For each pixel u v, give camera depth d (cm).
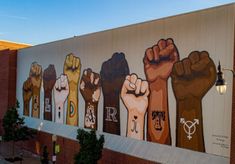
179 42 2181
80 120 3061
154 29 2358
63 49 3322
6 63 4209
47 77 3569
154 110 2338
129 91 2541
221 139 1920
